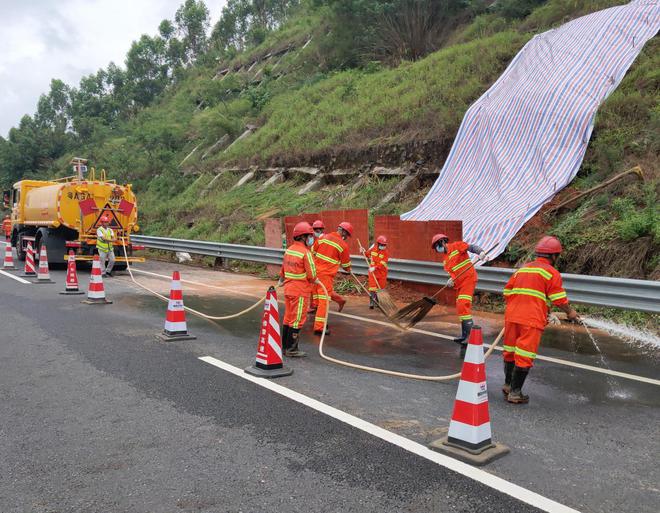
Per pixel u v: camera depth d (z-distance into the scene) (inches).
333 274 330.0
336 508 120.7
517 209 427.2
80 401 190.1
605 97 482.3
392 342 290.7
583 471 141.4
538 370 237.1
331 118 889.5
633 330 308.5
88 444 154.3
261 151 956.0
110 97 2314.2
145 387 206.1
